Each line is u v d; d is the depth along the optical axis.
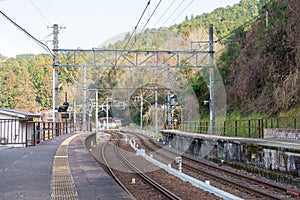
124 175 13.04
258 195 10.49
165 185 11.20
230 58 39.88
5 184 8.30
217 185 12.31
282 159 13.55
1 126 19.50
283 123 24.70
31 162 11.88
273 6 33.44
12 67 78.12
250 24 38.06
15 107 67.69
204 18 60.31
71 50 22.38
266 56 31.12
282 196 10.51
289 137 20.17
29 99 69.25
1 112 19.80
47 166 11.05
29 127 21.16
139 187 10.90
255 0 62.25
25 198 6.97
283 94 26.14
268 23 32.97
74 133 31.19
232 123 32.06
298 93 24.72
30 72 76.31
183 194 9.86
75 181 8.84
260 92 31.41
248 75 32.94
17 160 12.34
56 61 26.42
